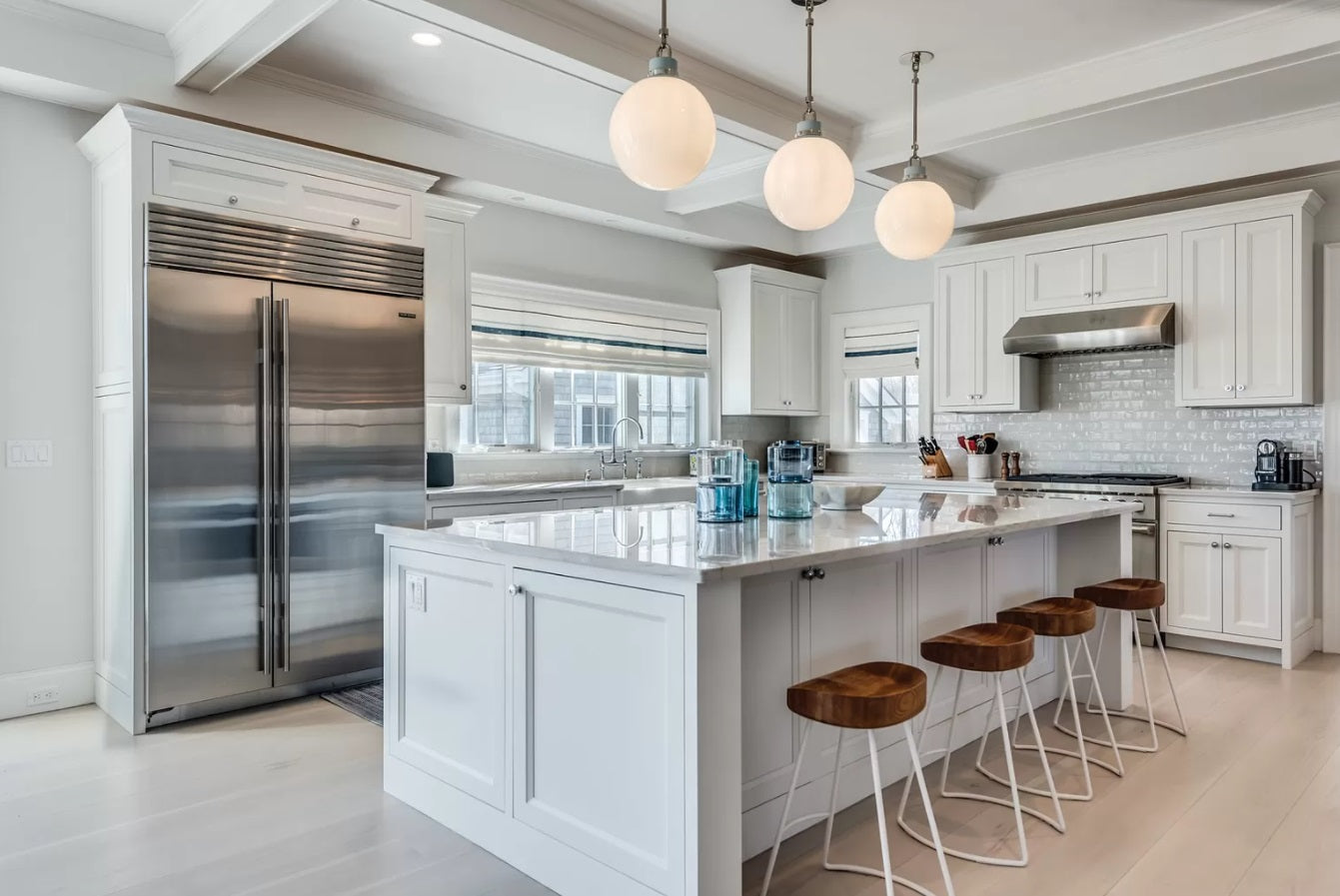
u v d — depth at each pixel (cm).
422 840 247
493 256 516
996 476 593
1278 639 431
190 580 343
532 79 394
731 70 389
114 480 354
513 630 233
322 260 380
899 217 309
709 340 644
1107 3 334
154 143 335
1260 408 480
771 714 244
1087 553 368
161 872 227
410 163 438
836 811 267
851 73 395
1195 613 459
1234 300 459
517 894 218
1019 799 274
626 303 585
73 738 329
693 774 187
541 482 527
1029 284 535
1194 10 341
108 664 360
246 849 240
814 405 682
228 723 347
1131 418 532
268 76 382
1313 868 228
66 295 370
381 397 398
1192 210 471
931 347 620
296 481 370
